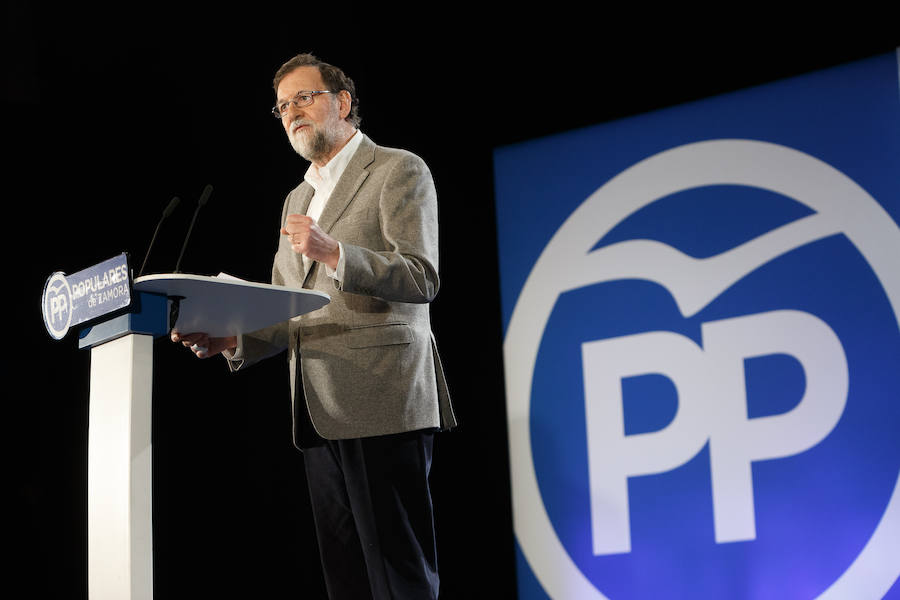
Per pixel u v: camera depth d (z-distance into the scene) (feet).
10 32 22.44
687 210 24.56
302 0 26.16
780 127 23.65
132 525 11.05
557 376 25.48
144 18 23.94
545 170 26.45
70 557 21.80
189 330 13.35
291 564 24.11
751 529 22.58
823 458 22.04
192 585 22.65
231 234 24.26
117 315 11.43
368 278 12.42
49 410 22.11
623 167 25.45
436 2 26.71
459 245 26.78
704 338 23.84
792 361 22.75
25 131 22.40
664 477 23.79
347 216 13.93
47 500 21.77
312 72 14.61
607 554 24.14
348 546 14.12
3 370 21.70
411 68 27.12
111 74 23.41
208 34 24.70
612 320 25.03
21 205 22.18
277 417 24.66
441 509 25.85
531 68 26.00
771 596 22.13
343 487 14.03
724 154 24.23
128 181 23.27
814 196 23.04
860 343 22.03
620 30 24.89
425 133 27.04
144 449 11.28
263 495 24.04
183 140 24.03
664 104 24.94
